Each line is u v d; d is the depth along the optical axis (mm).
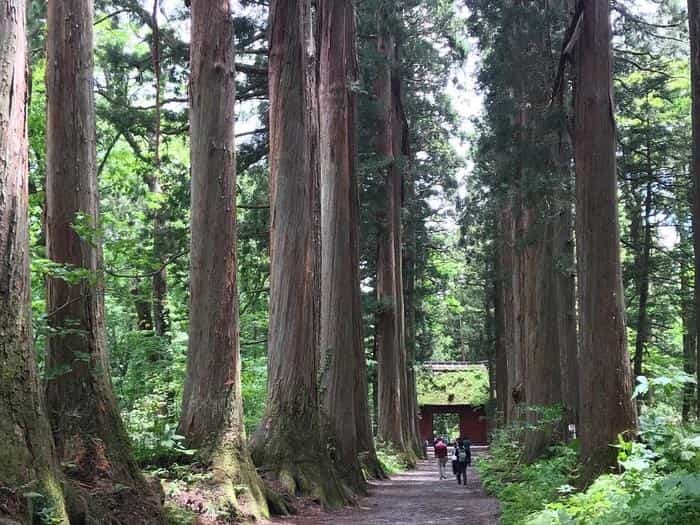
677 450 6500
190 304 10312
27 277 5223
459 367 55125
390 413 29078
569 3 14984
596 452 9281
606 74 10016
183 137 20031
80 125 7840
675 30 18812
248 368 20344
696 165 6094
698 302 6191
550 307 16062
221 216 10359
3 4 5035
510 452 19031
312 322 13984
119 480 6930
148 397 13375
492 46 17703
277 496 10836
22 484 4867
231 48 10805
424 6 26531
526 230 16656
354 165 20469
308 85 16031
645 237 22750
